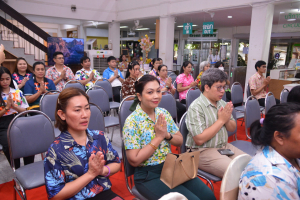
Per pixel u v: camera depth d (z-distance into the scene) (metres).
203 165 1.84
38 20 8.95
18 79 3.57
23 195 1.66
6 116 2.48
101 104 3.33
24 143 1.90
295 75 6.54
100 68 8.10
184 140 2.02
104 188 1.32
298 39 8.50
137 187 1.54
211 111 1.87
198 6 7.11
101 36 13.29
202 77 1.92
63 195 1.14
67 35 13.44
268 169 0.91
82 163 1.22
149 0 8.50
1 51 2.14
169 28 8.13
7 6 6.37
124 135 1.56
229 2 6.32
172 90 4.11
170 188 1.43
